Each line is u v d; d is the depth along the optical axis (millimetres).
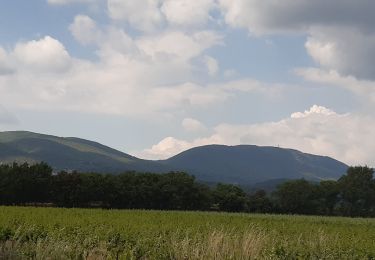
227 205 116938
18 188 96438
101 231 23359
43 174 101188
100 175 105875
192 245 17062
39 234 22328
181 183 112875
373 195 130875
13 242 18953
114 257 16828
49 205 100438
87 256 16359
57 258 15094
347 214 130125
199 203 115750
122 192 103750
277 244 18906
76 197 99438
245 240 17484
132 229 25016
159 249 17906
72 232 23703
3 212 40219
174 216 48500
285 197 127000
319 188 128625
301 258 17344
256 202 120938
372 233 32188
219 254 15711
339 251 18938
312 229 33219
